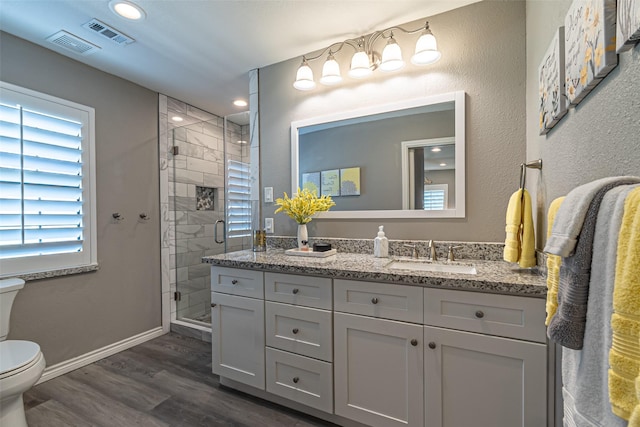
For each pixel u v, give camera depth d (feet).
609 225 1.79
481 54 5.66
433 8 5.83
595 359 1.86
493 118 5.56
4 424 4.50
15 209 6.24
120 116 8.38
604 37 2.41
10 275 6.17
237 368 6.02
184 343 8.70
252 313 5.84
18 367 4.51
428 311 4.31
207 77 8.50
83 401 5.89
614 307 1.64
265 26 6.29
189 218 10.16
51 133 6.85
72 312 7.23
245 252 7.18
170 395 6.07
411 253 6.15
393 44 5.86
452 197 5.89
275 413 5.51
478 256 5.62
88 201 7.53
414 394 4.40
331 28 6.41
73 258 7.23
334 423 5.20
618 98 2.35
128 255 8.52
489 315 3.96
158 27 6.24
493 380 3.95
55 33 6.34
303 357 5.30
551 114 3.80
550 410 3.66
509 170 5.43
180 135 9.95
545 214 4.25
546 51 4.17
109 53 7.18
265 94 8.00
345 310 4.91
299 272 5.28
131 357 7.80
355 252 6.77
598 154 2.70
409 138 6.32
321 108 7.27
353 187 6.88
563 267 2.17
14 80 6.35
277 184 7.86
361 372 4.80
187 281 10.04
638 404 1.46
